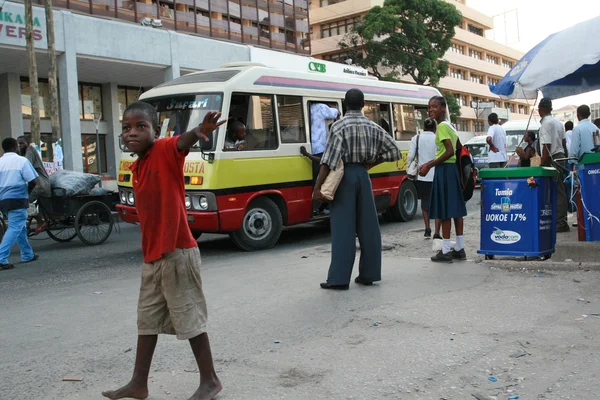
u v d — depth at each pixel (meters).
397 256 7.74
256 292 5.90
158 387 3.48
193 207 8.75
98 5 21.52
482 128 66.12
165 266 3.12
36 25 18.00
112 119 25.47
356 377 3.52
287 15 31.77
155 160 3.11
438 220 7.32
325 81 10.65
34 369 3.92
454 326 4.45
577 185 7.00
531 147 11.64
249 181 9.08
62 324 5.08
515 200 6.62
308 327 4.61
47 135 23.41
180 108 9.12
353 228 5.88
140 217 3.18
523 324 4.43
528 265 6.43
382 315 4.84
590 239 6.75
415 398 3.20
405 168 12.46
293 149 9.82
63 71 18.97
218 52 23.73
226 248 9.79
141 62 21.00
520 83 6.55
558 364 3.59
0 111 21.89
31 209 10.56
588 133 8.81
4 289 7.06
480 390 3.27
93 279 7.50
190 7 25.70
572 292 5.33
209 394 3.22
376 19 38.81
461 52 62.31
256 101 9.32
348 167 5.87
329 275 5.90
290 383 3.47
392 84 12.45
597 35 6.12
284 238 11.05
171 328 3.25
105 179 23.11
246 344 4.25
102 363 3.99
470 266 6.69
